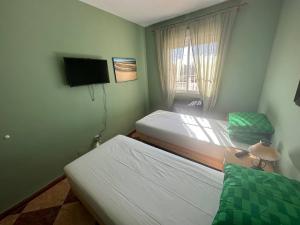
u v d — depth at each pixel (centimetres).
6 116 153
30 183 178
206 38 261
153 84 371
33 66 169
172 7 246
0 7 140
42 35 174
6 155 156
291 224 60
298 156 107
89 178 129
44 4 171
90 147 254
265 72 230
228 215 69
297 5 139
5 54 147
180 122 245
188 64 303
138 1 221
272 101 184
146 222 91
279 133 150
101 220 109
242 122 187
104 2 219
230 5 232
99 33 243
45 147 190
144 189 116
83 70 214
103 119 272
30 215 155
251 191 78
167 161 148
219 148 175
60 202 169
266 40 219
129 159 154
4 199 158
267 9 209
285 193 75
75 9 204
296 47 132
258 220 64
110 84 276
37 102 177
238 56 246
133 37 314
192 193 110
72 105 217
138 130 256
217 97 282
